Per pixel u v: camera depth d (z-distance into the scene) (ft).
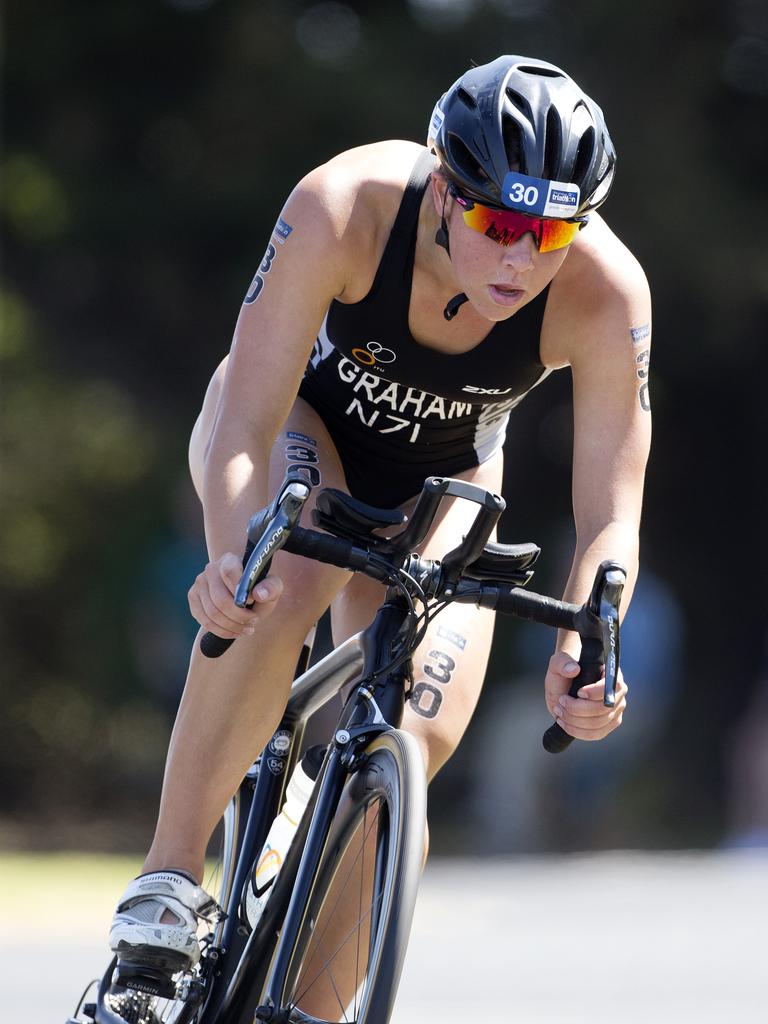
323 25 154.20
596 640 31.99
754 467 172.55
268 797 37.42
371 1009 27.99
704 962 68.23
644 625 127.95
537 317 36.58
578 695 32.22
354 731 32.12
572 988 62.90
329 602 36.50
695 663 172.35
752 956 69.41
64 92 150.41
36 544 133.80
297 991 33.91
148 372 156.97
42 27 147.33
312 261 35.24
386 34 150.61
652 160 149.48
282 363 34.91
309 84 146.51
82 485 138.00
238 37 149.07
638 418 36.35
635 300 36.55
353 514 30.94
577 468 36.47
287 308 35.17
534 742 128.16
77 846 123.34
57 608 137.49
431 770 35.60
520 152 31.96
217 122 151.64
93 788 138.00
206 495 33.63
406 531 31.09
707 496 174.40
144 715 137.80
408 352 37.27
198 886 35.58
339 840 31.58
